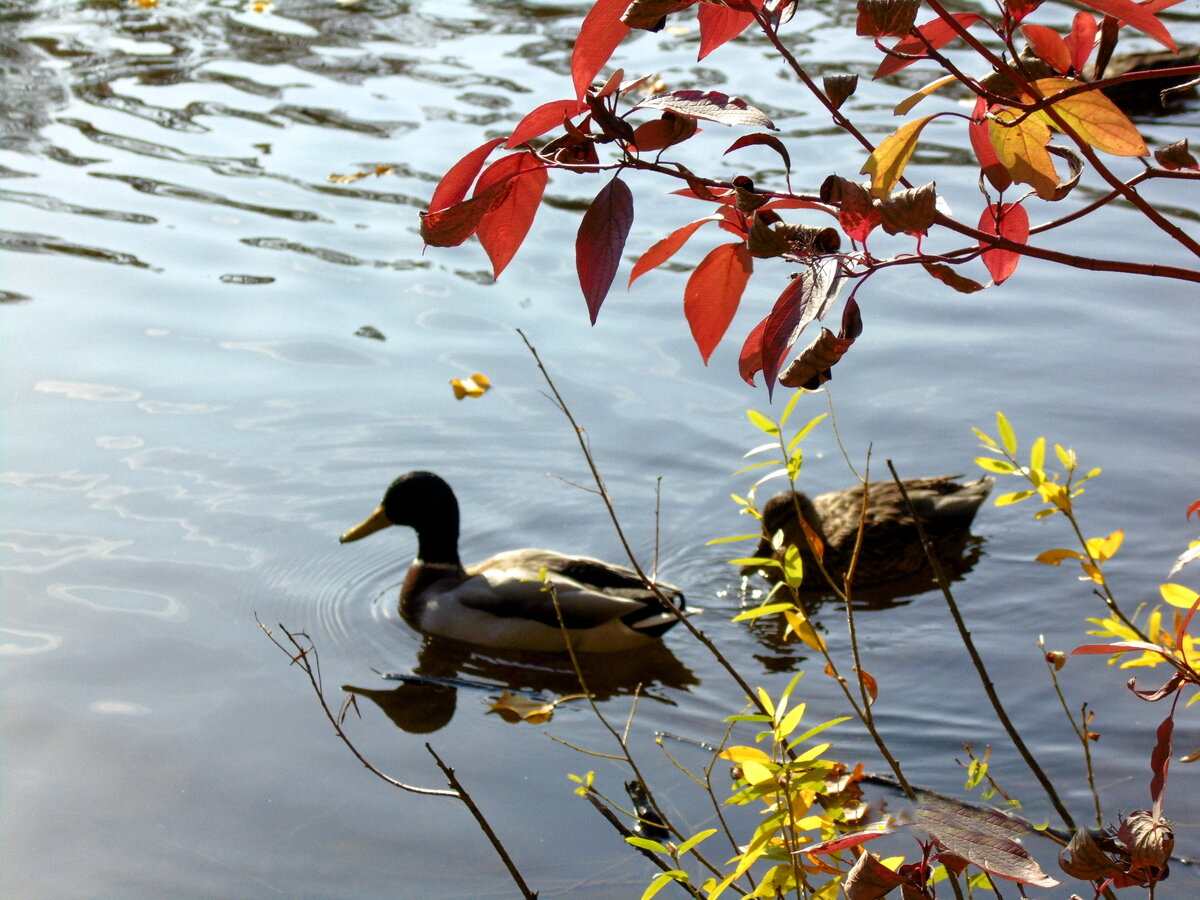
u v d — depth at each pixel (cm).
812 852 218
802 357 168
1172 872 503
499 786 592
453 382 953
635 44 1567
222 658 690
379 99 1421
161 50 1570
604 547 825
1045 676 671
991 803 559
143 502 819
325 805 573
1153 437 866
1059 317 1030
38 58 1541
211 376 953
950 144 1298
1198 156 1184
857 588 800
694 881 509
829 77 185
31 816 559
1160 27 170
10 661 674
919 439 895
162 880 520
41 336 991
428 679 707
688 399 943
